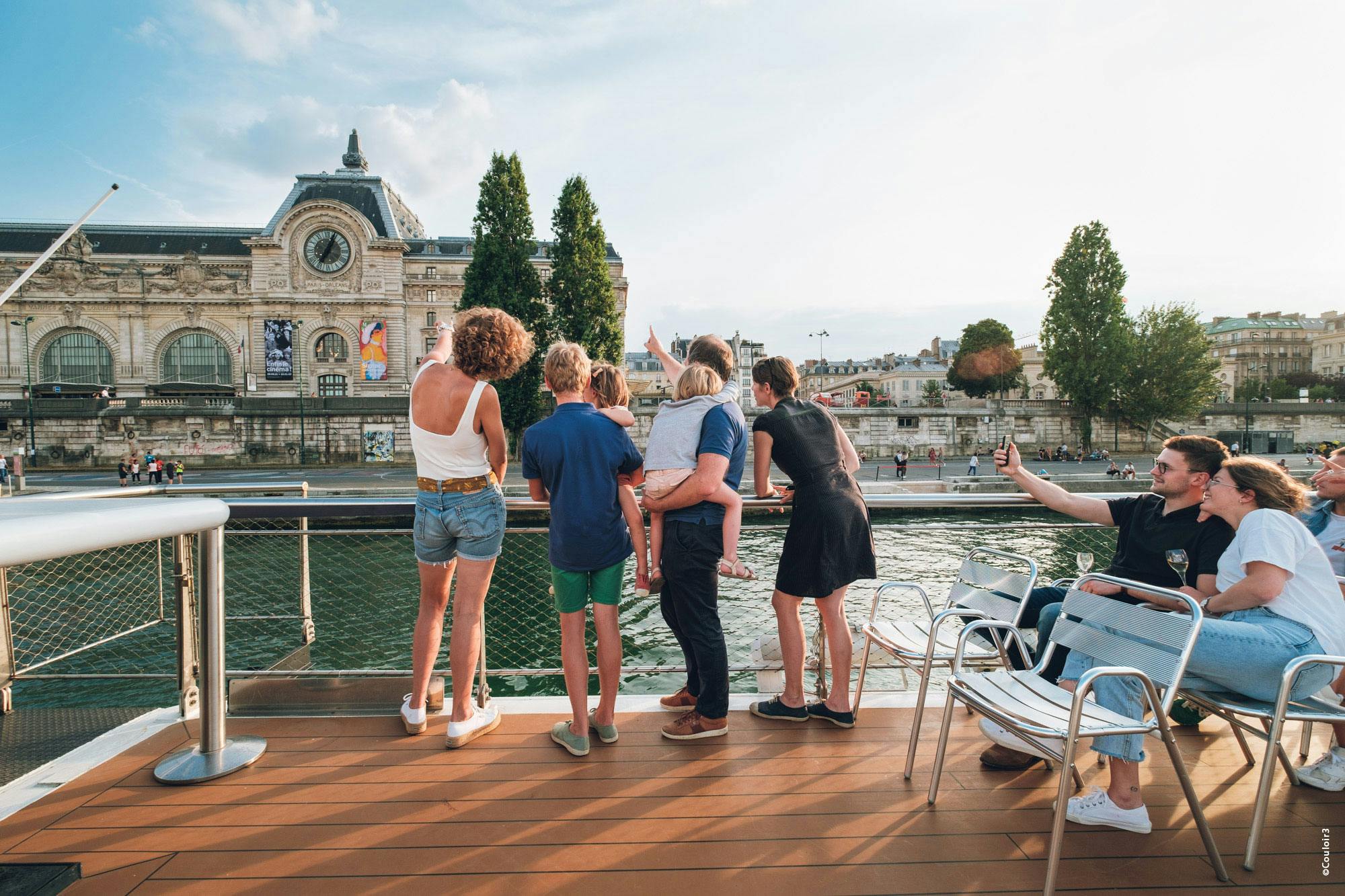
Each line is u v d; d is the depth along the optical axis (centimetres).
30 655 823
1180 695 247
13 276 5078
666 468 283
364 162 6450
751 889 195
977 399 6203
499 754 279
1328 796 256
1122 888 199
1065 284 4450
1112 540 1230
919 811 239
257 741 282
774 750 285
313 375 5328
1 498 203
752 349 8081
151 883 195
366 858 208
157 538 206
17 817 230
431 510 278
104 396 4172
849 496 301
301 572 507
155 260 5903
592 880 198
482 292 3269
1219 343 10700
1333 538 312
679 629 317
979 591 330
